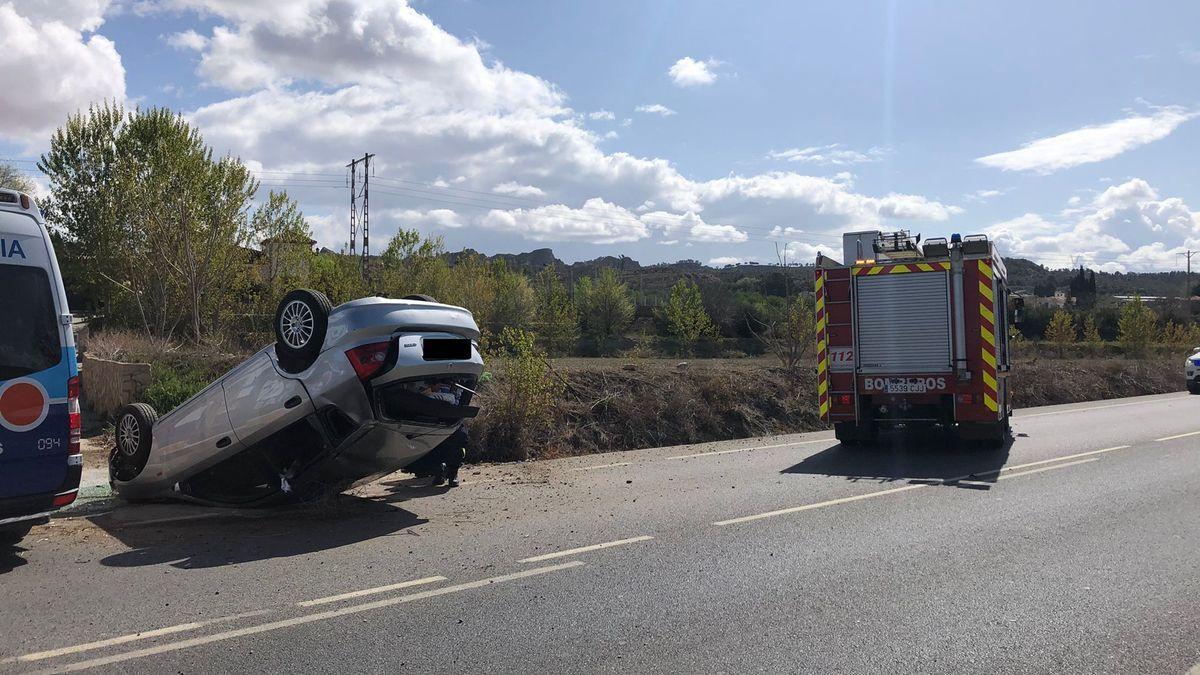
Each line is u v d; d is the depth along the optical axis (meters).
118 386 13.30
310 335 7.25
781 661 4.38
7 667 4.17
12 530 6.47
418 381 7.56
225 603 5.24
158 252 22.12
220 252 22.66
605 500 8.88
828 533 7.31
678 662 4.36
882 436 14.90
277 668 4.21
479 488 9.65
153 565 6.14
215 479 7.97
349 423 7.34
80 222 26.34
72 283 27.00
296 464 7.75
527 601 5.36
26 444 6.14
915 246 12.82
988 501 8.78
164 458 7.95
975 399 12.18
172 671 4.15
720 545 6.87
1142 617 5.08
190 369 15.05
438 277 36.94
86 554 6.45
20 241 6.27
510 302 47.88
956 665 4.34
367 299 7.49
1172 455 12.22
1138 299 46.34
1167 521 7.80
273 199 23.88
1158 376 31.20
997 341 12.34
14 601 5.23
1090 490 9.41
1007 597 5.47
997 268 12.72
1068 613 5.15
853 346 12.85
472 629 4.83
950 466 11.32
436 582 5.76
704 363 23.17
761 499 8.91
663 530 7.41
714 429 15.67
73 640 4.56
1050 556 6.52
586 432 13.92
